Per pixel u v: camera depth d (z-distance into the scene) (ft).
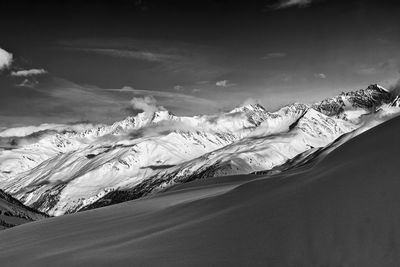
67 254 90.53
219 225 85.15
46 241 112.27
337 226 64.69
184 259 71.56
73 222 139.03
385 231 58.70
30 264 87.61
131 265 73.67
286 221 73.67
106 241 99.40
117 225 120.26
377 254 55.83
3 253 104.12
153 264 72.08
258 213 82.94
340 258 58.18
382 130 91.91
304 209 74.79
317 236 65.05
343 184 75.56
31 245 109.81
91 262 79.77
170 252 76.84
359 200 67.77
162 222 110.42
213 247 74.28
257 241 71.15
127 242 92.63
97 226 124.06
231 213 91.09
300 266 60.03
